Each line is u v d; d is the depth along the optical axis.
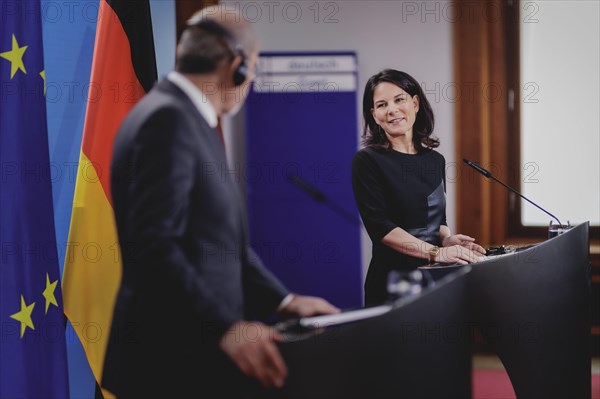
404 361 2.80
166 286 2.80
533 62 7.20
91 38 5.39
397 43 6.99
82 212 4.66
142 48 4.95
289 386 2.69
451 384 2.96
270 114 6.83
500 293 4.00
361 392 2.72
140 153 2.89
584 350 4.24
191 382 2.86
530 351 4.07
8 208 4.12
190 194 2.95
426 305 2.86
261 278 3.31
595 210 7.20
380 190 5.16
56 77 5.27
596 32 7.09
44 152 4.23
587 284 4.29
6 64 4.14
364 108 5.35
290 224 6.86
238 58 3.16
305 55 6.80
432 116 5.35
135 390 2.95
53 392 4.24
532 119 7.23
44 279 4.22
